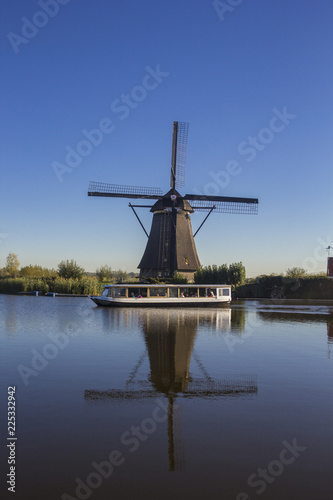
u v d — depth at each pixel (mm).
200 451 8820
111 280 102438
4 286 92938
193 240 77312
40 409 11312
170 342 22375
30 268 107688
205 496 7195
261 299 69438
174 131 72625
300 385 13797
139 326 29578
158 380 14328
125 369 15945
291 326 30297
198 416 10852
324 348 20828
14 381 14148
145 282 70062
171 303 49812
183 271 74750
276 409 11375
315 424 10312
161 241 74438
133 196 72812
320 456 8617
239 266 74562
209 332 26547
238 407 11555
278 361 17562
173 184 73562
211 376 14938
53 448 8914
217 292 51500
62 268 92375
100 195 70875
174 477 7785
